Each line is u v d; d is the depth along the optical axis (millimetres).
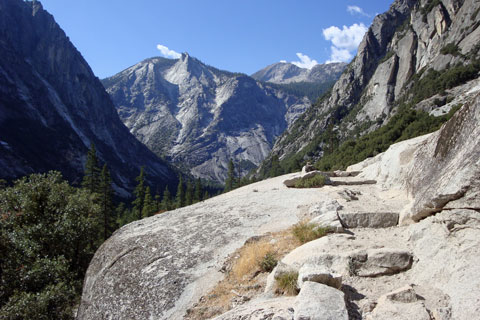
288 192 19781
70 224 24281
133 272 12523
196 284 10469
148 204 68250
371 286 7336
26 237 21844
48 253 23266
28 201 24719
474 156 7523
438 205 8406
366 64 156625
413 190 12719
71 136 166250
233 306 8484
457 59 85188
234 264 11047
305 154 133375
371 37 158625
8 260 18781
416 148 15789
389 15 159125
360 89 154875
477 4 93500
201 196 93062
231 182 96750
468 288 5797
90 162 53188
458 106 46031
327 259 8406
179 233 15133
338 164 61875
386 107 115062
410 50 119062
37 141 143375
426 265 7457
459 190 7598
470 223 7227
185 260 12219
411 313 5734
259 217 15445
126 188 164875
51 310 16875
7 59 161250
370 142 59250
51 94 176500
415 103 80125
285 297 7332
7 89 151125
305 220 13352
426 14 118500
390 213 10969
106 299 11977
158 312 9742
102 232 48125
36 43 189125
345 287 7293
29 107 155625
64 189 28391
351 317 6148
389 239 9609
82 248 27094
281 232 12859
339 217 11367
